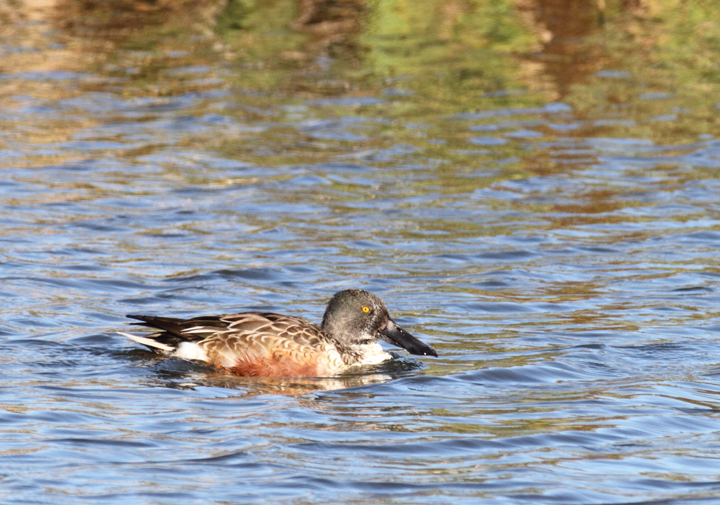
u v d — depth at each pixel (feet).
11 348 39.22
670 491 27.66
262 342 39.01
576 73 95.45
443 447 30.71
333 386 37.27
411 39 104.17
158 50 101.35
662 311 45.47
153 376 37.24
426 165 71.77
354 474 28.50
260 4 113.50
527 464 29.45
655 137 79.25
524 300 47.29
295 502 26.58
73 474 27.94
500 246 55.72
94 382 36.09
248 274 50.16
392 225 59.21
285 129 79.87
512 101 87.97
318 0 112.57
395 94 89.51
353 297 41.42
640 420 33.14
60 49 100.53
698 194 65.57
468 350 40.93
